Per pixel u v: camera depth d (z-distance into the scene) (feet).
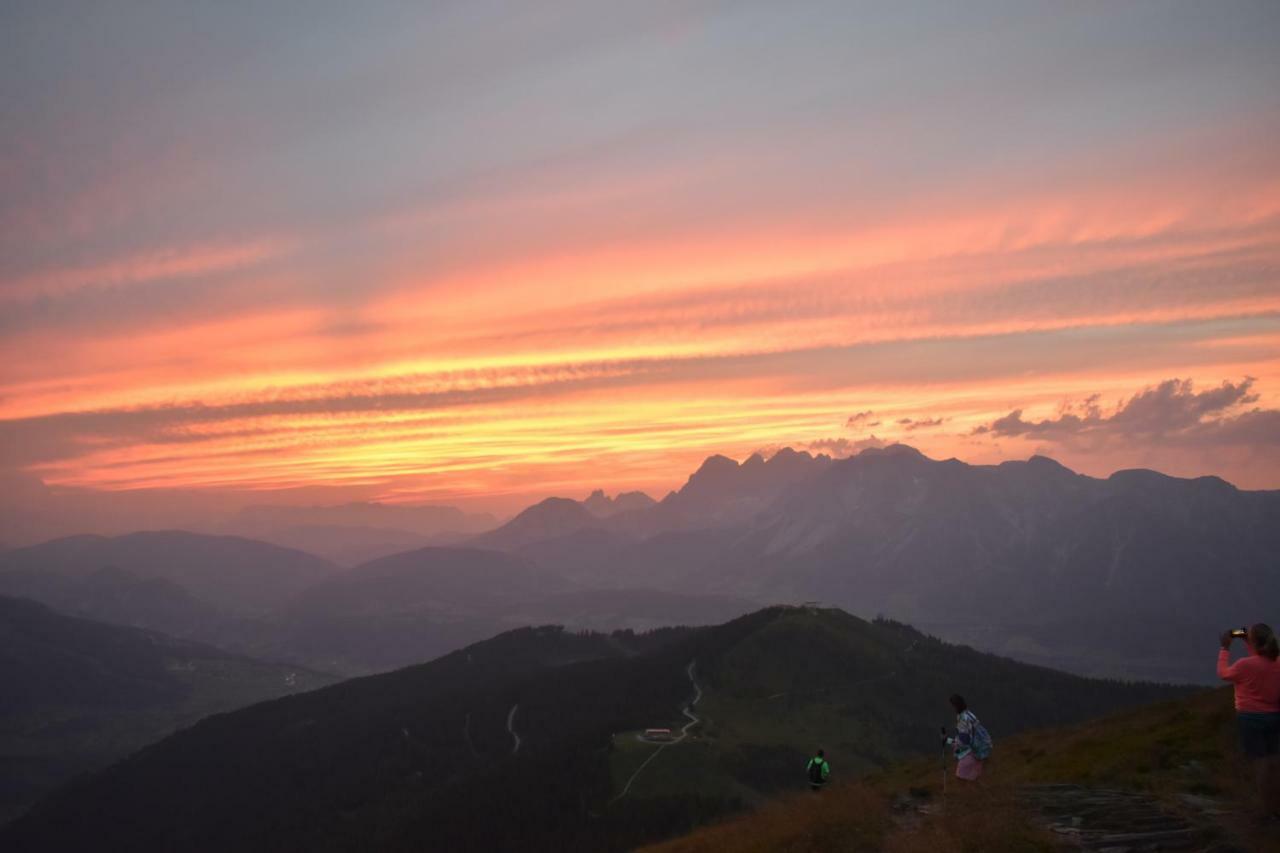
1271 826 75.61
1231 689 126.21
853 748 483.51
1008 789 96.12
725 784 400.06
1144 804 90.33
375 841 446.19
